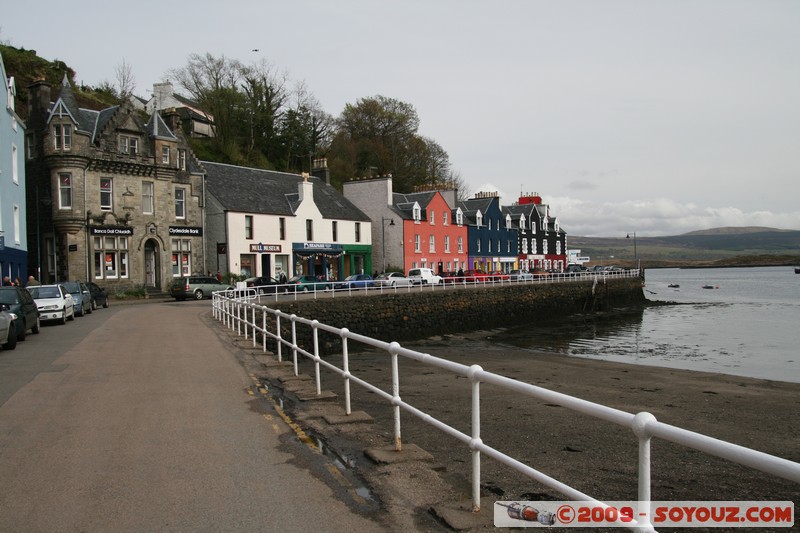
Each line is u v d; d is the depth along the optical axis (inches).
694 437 119.6
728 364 943.0
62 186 1530.5
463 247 2691.9
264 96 3053.6
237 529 192.9
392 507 212.1
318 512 207.0
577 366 856.9
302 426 327.3
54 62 2426.2
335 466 258.1
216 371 498.9
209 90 2888.8
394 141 3481.8
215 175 1968.5
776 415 504.7
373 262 2401.6
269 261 1948.8
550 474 295.4
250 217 1888.5
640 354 1075.3
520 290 1860.2
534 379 720.3
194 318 1025.5
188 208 1798.7
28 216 1594.5
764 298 2657.5
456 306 1594.5
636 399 579.8
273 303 1191.6
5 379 458.0
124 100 1659.7
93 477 241.8
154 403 378.6
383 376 701.9
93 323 937.5
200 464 259.1
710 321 1704.0
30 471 249.0
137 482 236.4
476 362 912.3
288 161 3090.6
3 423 327.0
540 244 3275.1
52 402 379.6
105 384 439.5
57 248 1534.2
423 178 3518.7
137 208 1665.8
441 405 490.3
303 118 3171.8
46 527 194.2
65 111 1523.1
